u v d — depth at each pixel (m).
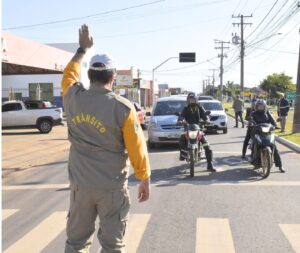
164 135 16.62
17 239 6.28
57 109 26.08
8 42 21.78
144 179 3.57
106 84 3.63
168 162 13.24
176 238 6.14
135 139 3.51
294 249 5.69
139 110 26.25
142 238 6.15
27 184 10.45
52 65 28.72
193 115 11.70
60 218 7.33
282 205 7.94
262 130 10.77
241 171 11.49
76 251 3.68
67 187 9.93
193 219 7.07
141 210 7.65
